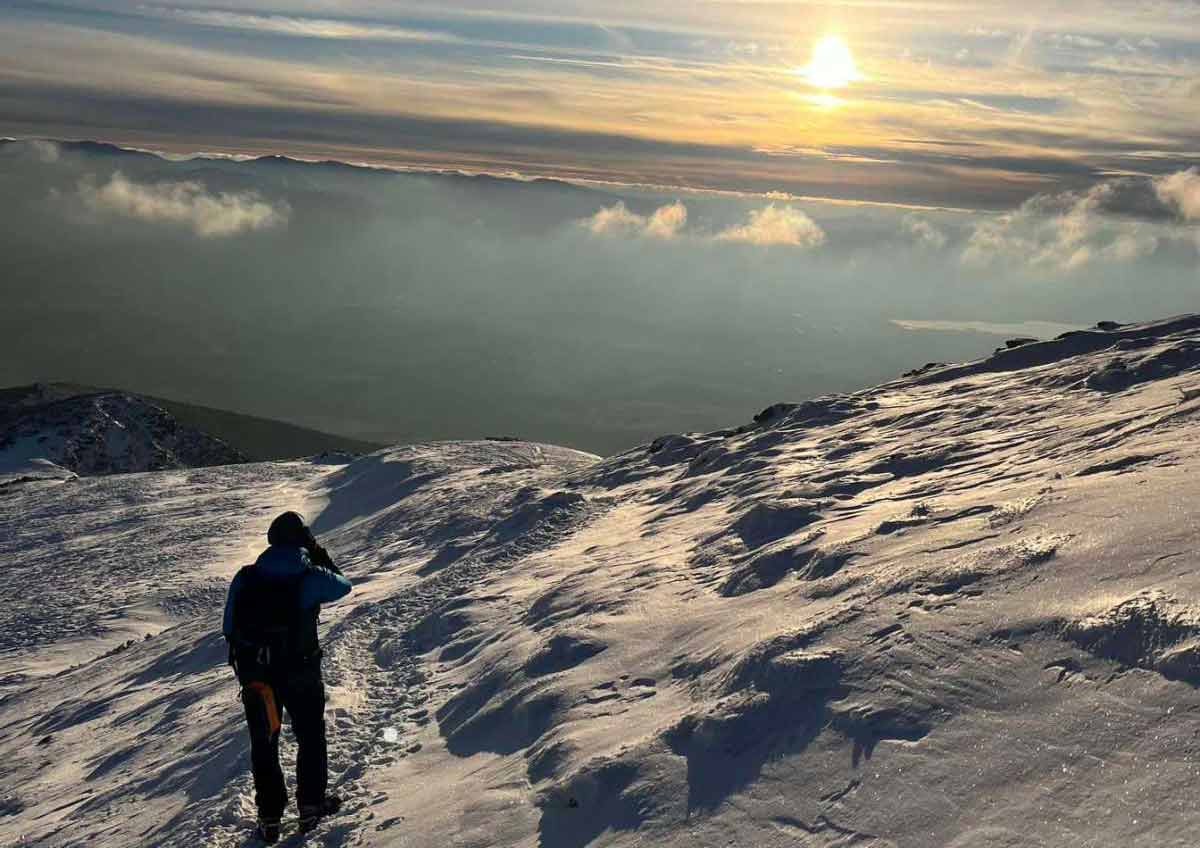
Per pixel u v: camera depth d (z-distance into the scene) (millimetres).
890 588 5328
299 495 39250
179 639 15828
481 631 8930
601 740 5117
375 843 5094
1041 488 6820
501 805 4891
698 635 6297
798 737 4207
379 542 21062
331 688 8273
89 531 37656
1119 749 3297
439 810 5172
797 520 8758
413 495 28797
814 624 5152
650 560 9484
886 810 3512
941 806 3406
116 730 11164
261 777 5676
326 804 5805
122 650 18000
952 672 4168
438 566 14617
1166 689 3486
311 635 5891
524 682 6660
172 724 9922
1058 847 2982
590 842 4215
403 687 8102
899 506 8039
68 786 9352
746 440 16703
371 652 9594
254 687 5754
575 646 6812
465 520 18594
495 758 5734
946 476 9117
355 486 36281
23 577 30797
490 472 30594
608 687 5953
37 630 24219
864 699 4219
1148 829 2887
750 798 3959
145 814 7203
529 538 13648
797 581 6723
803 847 3543
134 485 46531
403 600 11500
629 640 6707
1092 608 4191
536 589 9938
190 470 51000
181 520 37031
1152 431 8000
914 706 4027
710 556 8703
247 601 5840
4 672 20828
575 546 12320
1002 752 3545
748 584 7195
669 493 14289
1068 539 5109
